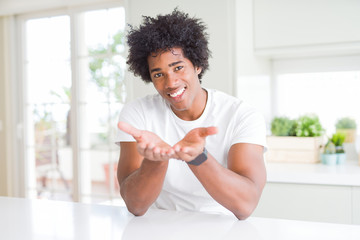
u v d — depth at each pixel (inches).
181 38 40.1
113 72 119.3
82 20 120.7
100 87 122.4
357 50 85.3
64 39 125.5
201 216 39.1
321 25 81.4
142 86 86.2
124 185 39.6
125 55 88.1
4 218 39.8
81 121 121.7
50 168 135.2
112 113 120.3
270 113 102.2
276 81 102.0
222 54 79.3
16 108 131.3
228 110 46.8
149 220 37.7
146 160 36.4
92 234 33.4
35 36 130.1
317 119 87.8
